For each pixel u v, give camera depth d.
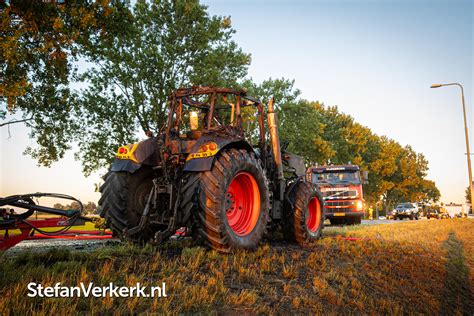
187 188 4.60
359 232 9.28
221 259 4.25
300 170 7.57
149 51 18.94
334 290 4.00
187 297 2.93
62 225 4.54
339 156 50.72
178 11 20.16
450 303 5.04
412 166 65.12
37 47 14.41
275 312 3.06
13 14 13.72
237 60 21.45
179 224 4.75
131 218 5.21
